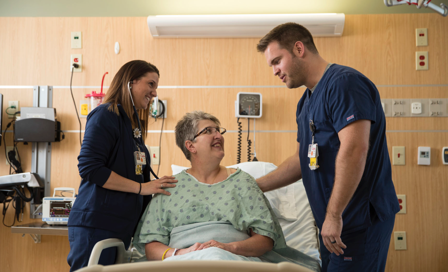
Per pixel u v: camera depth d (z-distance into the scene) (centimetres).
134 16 318
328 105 162
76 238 170
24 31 313
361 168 148
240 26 297
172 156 307
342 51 304
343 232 164
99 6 320
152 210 177
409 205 297
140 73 189
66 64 312
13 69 312
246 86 308
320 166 169
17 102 310
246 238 170
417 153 298
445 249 293
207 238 164
